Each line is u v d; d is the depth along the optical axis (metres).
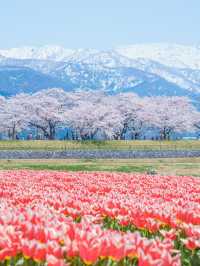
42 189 20.53
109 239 7.64
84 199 15.89
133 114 136.25
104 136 136.12
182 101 148.62
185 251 10.16
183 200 16.25
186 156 76.69
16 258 8.00
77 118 128.38
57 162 62.06
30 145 100.06
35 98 138.88
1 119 134.25
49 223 9.48
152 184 24.28
